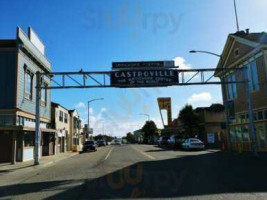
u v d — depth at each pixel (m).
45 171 20.59
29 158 31.25
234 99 35.72
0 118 27.53
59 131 46.53
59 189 12.52
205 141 52.62
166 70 26.61
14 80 27.95
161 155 31.91
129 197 10.42
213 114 52.47
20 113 28.69
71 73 26.39
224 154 30.06
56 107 45.12
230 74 36.38
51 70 39.06
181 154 32.91
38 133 26.19
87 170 19.58
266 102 29.03
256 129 31.33
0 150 27.58
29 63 31.47
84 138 85.06
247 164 20.14
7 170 21.95
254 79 31.25
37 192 12.04
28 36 31.36
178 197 10.13
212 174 15.51
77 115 67.06
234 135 36.50
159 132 86.88
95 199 10.26
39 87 26.42
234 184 12.35
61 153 46.56
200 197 10.02
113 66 26.47
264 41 29.47
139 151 42.66
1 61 28.16
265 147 29.62
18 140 29.22
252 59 31.45
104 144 87.31
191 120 55.53
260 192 10.59
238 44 33.72
